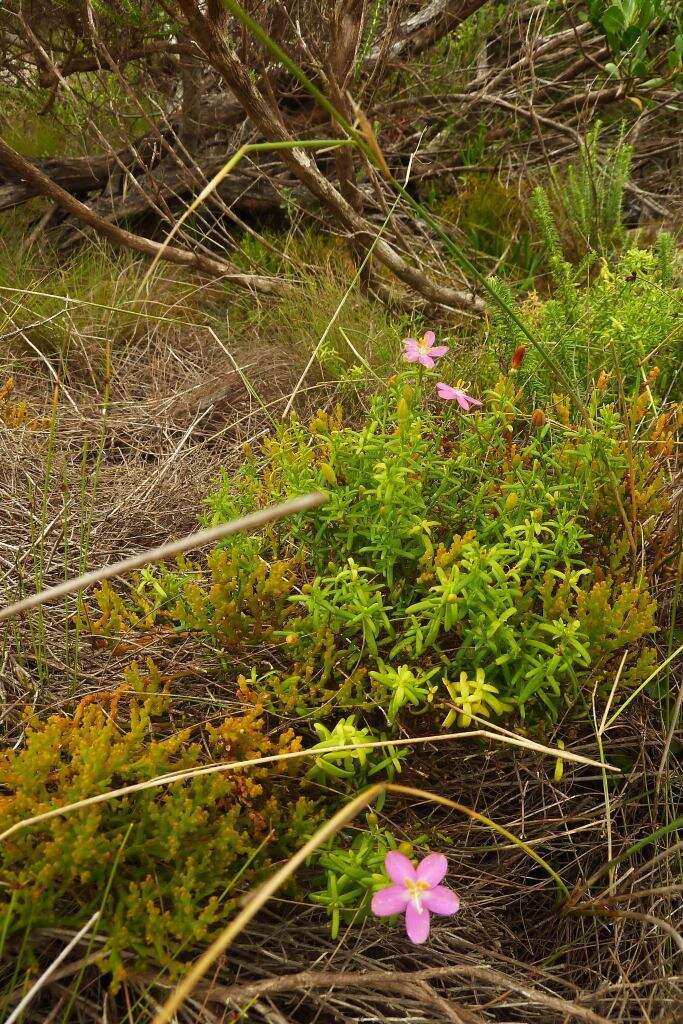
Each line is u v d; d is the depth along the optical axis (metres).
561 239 1.11
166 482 0.71
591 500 0.52
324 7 0.88
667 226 1.13
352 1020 0.38
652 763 0.49
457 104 1.28
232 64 0.77
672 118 1.37
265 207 1.23
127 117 1.17
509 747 0.47
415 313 1.01
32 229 1.21
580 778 0.48
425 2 1.23
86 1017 0.39
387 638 0.45
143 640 0.50
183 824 0.38
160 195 1.06
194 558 0.62
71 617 0.56
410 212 1.17
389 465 0.48
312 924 0.42
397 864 0.36
